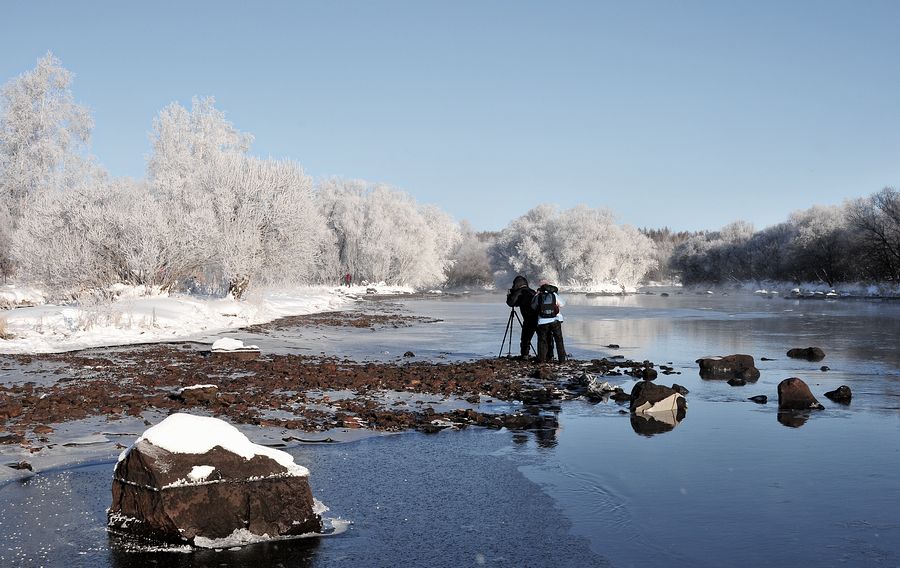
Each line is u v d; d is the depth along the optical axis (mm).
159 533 6102
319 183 85188
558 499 7352
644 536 6301
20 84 54594
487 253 112875
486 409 12398
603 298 69312
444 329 29969
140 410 11312
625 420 11531
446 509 7027
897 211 72188
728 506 7121
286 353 20594
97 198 35438
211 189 38188
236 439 6469
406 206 87250
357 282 81062
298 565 5629
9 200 53219
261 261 36469
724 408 12680
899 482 7965
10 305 32812
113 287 32156
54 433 9781
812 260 86938
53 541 6055
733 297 71875
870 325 32594
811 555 5883
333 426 10719
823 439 10117
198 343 22062
